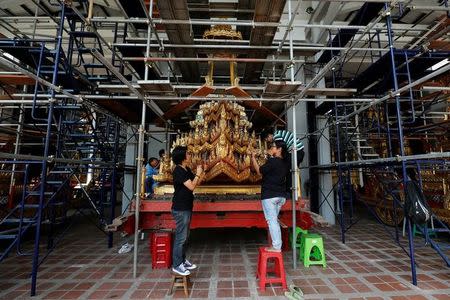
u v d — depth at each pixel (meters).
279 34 9.36
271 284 3.95
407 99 6.81
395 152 9.73
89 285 3.93
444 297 3.54
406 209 4.19
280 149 4.41
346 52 4.85
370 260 5.05
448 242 6.33
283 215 5.21
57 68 4.30
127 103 6.35
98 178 11.29
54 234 7.32
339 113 8.56
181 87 4.95
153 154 9.51
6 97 7.25
